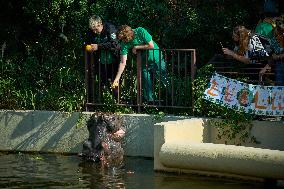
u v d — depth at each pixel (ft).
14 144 43.11
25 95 44.32
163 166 35.53
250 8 50.11
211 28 50.14
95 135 39.32
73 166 37.60
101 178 34.37
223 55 41.88
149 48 40.22
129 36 40.01
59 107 42.80
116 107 41.70
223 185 32.53
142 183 33.06
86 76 42.55
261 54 37.88
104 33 42.22
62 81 45.37
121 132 39.47
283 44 37.70
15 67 48.19
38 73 48.01
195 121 36.91
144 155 39.60
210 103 38.34
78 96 42.98
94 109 42.55
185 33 50.11
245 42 38.11
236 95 37.11
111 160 38.65
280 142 35.65
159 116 39.01
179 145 34.32
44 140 42.45
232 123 36.81
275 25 39.86
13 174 35.53
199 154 33.50
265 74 37.76
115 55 42.04
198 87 38.96
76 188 32.12
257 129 36.35
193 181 33.37
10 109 43.96
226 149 32.86
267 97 36.27
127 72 42.55
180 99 40.24
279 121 35.83
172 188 31.96
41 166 37.73
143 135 39.58
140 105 40.86
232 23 49.65
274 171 31.24
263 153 31.68
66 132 41.88
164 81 40.65
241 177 33.35
